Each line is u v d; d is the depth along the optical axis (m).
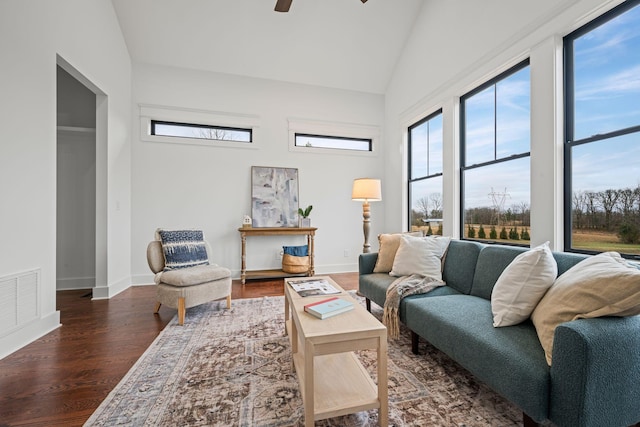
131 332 2.23
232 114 4.15
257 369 1.69
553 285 1.33
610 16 1.85
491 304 1.64
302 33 3.88
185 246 2.83
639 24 1.73
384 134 4.85
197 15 3.55
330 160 4.60
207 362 1.76
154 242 2.73
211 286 2.58
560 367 0.99
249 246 4.20
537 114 2.24
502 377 1.17
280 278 4.09
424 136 3.94
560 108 2.11
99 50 3.06
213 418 1.28
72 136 3.60
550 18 2.13
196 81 4.03
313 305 1.46
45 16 2.29
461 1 3.05
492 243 2.80
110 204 3.27
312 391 1.14
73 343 2.04
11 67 1.99
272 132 4.32
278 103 4.35
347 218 4.67
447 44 3.28
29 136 2.13
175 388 1.50
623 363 0.98
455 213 3.21
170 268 2.67
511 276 1.48
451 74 3.22
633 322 1.02
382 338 1.23
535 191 2.26
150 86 3.86
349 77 4.50
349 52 4.18
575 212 2.06
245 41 3.86
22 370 1.68
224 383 1.54
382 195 4.85
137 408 1.34
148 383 1.54
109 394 1.45
